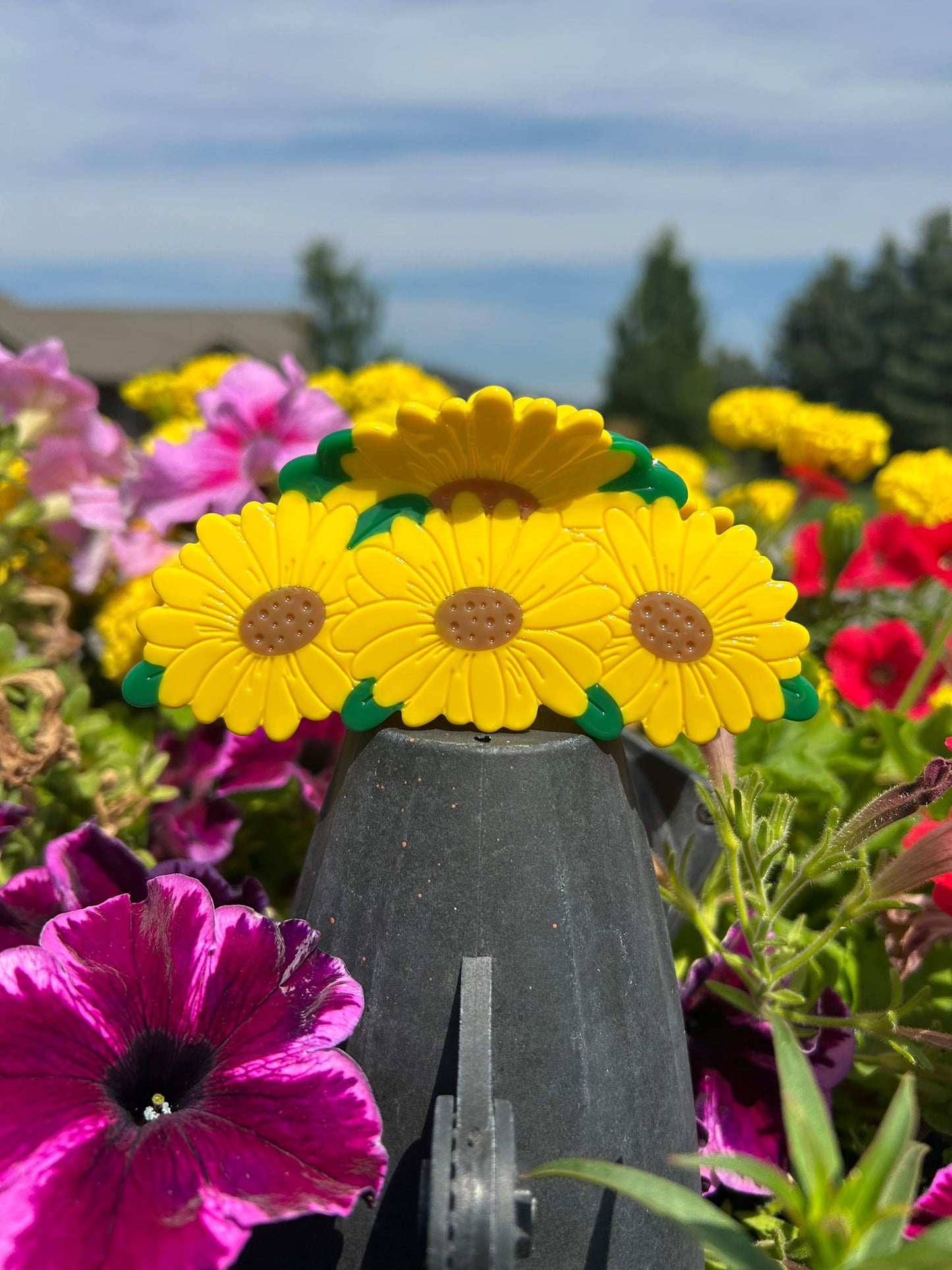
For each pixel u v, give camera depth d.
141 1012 0.76
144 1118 0.73
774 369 43.88
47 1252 0.58
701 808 1.18
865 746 1.59
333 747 1.55
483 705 0.83
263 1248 0.79
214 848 1.40
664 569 0.83
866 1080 1.15
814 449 3.01
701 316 41.72
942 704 1.78
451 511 0.84
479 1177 0.63
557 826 0.82
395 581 0.83
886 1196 0.64
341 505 0.85
